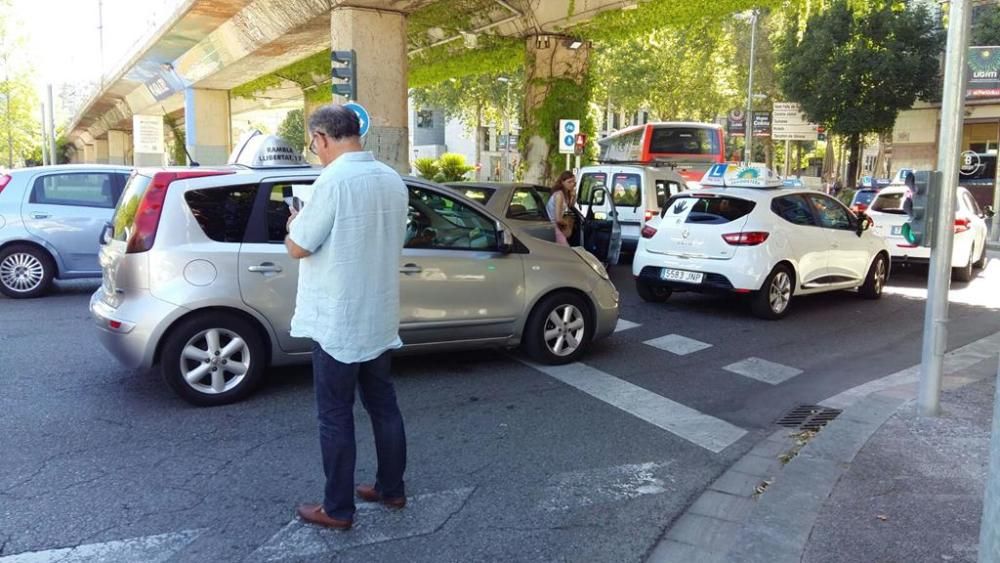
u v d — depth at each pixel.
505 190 10.75
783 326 9.10
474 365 6.94
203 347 5.63
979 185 29.69
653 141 22.38
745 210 9.38
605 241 10.80
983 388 6.02
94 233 10.37
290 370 6.60
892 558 3.42
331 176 3.42
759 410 5.90
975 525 3.71
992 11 29.41
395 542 3.70
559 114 19.05
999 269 15.38
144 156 32.50
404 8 15.19
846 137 31.09
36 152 67.75
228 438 5.02
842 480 4.28
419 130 68.69
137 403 5.71
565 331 6.98
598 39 19.42
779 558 3.45
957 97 4.99
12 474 4.41
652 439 5.21
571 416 5.64
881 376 6.93
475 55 21.95
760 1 15.52
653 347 7.89
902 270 14.87
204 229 5.56
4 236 9.96
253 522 3.87
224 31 22.17
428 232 6.24
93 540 3.65
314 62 26.86
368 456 4.76
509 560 3.56
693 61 34.91
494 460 4.77
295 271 5.75
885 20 27.88
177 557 3.52
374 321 3.56
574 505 4.16
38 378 6.32
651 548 3.71
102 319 5.62
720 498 4.29
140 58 28.80
